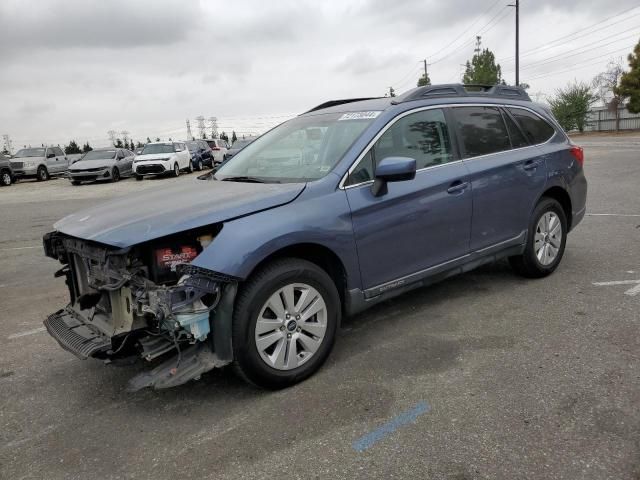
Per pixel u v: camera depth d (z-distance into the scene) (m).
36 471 2.90
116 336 3.31
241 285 3.39
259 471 2.77
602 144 29.91
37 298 6.16
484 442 2.88
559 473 2.61
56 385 3.91
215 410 3.40
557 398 3.27
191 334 3.29
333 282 3.80
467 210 4.62
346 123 4.40
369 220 3.94
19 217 13.41
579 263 6.11
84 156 26.62
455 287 5.48
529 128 5.48
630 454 2.72
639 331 4.16
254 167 4.48
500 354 3.92
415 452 2.84
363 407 3.31
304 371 3.64
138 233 3.24
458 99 4.87
